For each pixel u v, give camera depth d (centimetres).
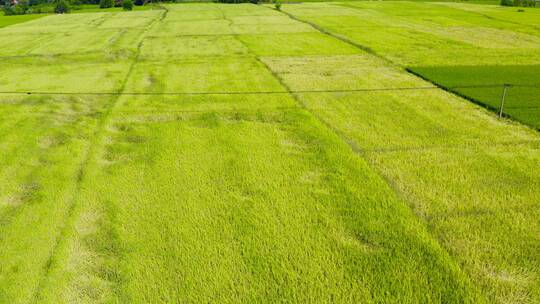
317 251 624
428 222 696
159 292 551
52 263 606
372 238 651
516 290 545
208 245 642
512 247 629
